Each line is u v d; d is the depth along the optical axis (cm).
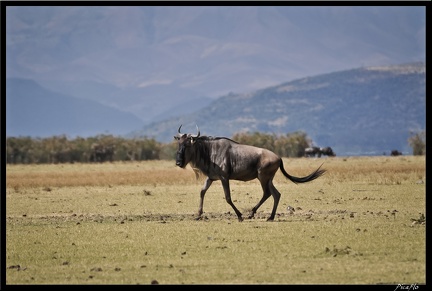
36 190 13325
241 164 8638
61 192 12812
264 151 8706
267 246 6725
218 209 9656
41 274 5928
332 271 5784
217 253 6494
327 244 6744
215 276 5725
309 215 8762
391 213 8775
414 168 17188
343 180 13750
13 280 5747
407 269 5800
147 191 12081
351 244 6712
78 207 10238
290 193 11419
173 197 11269
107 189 13312
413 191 11400
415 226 7644
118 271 5966
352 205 9706
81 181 15225
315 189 12050
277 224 8006
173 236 7344
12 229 8062
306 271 5800
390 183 12888
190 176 16038
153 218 8788
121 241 7150
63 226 8250
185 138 8700
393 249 6481
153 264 6156
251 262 6131
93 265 6191
